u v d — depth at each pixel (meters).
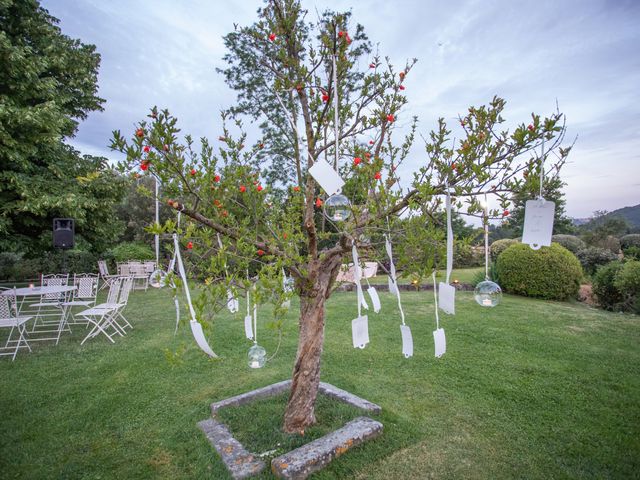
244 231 2.25
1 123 7.97
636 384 3.43
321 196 2.87
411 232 1.96
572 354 4.25
